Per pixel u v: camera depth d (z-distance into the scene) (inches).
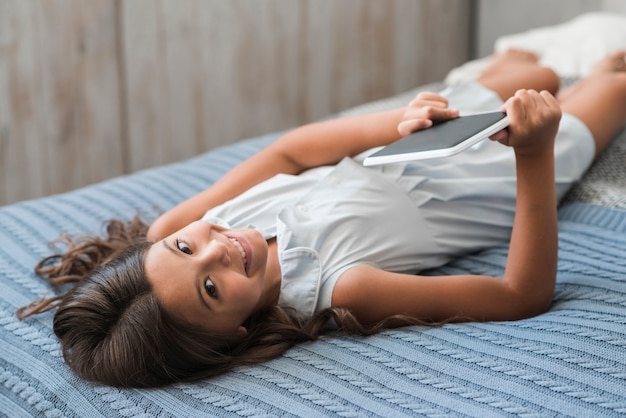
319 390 35.5
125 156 86.7
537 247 40.4
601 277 42.0
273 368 38.2
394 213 45.9
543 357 35.6
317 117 97.0
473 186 48.6
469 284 41.2
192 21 86.4
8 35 77.7
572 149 51.6
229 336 39.8
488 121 38.6
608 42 73.6
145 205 56.2
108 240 49.7
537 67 57.6
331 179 47.2
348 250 43.4
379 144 48.5
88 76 82.6
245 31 89.6
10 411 39.9
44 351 41.4
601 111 54.7
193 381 38.4
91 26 81.5
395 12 97.9
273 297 42.9
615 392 32.9
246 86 91.4
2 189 81.0
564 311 40.1
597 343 35.9
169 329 38.1
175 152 89.3
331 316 41.2
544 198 40.4
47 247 51.1
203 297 38.3
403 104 67.8
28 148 81.3
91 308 39.2
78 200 57.5
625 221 47.3
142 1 83.3
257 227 45.7
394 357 37.4
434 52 102.3
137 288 38.8
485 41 99.2
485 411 32.7
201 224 40.8
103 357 37.9
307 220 44.2
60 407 38.1
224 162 61.4
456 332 39.2
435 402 33.7
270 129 94.4
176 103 87.8
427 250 46.4
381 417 33.0
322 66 95.4
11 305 45.4
